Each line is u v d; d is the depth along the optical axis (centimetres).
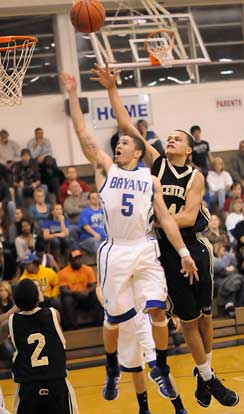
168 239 784
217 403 1072
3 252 1730
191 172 828
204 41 2450
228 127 2436
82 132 803
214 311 1775
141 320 852
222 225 2006
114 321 761
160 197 771
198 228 826
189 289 811
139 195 755
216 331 1731
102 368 1482
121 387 1273
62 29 2339
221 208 2064
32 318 765
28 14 2327
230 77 2466
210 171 2127
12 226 1838
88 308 1698
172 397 819
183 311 812
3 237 1820
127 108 2364
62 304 1661
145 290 750
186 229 821
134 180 760
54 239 1809
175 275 808
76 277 1686
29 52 998
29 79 2322
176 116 2402
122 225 754
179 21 2262
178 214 814
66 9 2323
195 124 2414
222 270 1762
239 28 2486
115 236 760
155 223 808
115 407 1119
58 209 1847
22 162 2045
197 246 823
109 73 862
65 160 2300
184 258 772
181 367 1384
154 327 789
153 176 776
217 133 2427
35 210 1873
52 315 771
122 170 768
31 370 751
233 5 2480
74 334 1661
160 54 1795
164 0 2353
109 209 757
